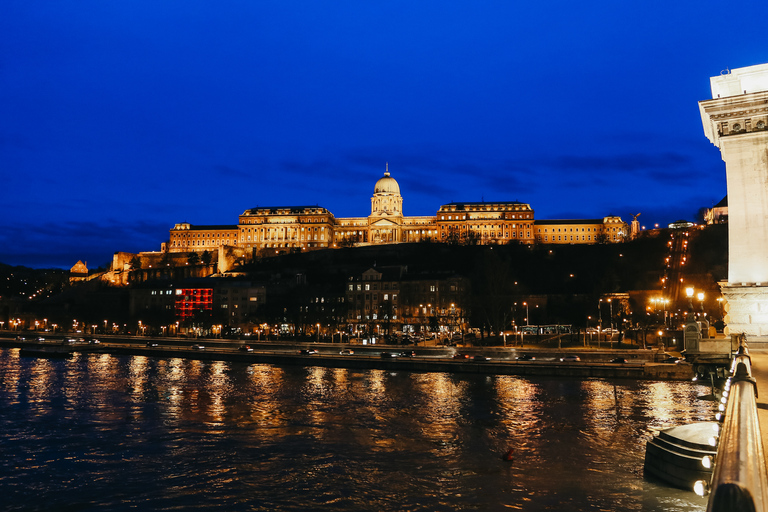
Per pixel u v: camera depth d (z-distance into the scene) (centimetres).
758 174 4278
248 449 5478
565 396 8094
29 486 4484
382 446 5538
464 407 7431
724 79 4447
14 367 12538
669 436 3597
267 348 16050
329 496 4197
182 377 10800
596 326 17838
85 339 18888
